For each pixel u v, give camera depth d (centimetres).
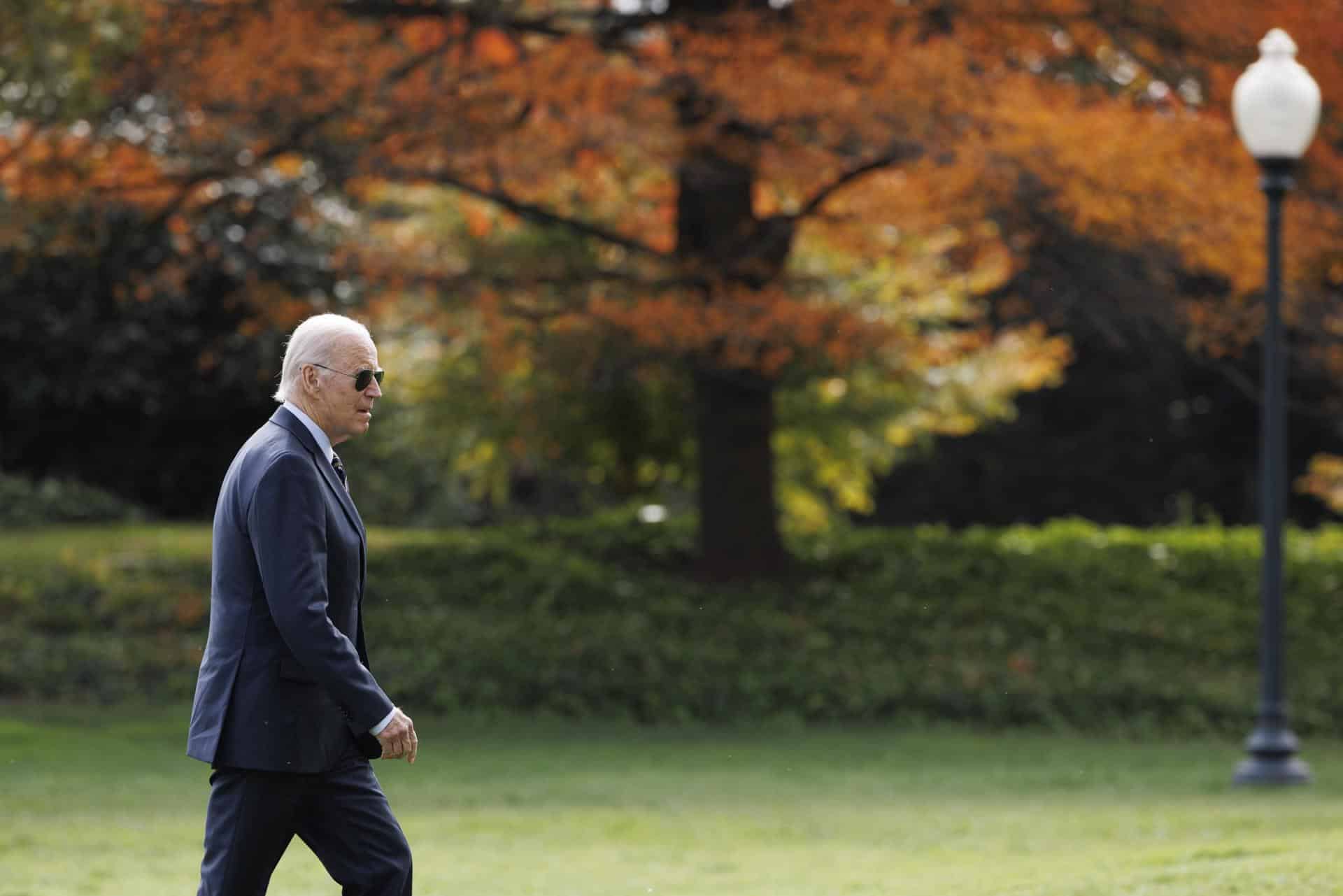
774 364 1789
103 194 1750
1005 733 1722
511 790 1298
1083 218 1747
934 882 860
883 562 2234
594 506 3675
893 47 1711
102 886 860
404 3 1772
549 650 1805
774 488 2116
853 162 1819
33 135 1596
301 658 486
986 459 4622
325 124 1709
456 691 1734
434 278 1864
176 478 2883
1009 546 2362
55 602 1958
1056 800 1284
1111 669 1888
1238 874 777
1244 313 1892
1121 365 4362
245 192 1820
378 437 3020
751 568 2095
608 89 1748
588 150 1758
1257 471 4469
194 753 501
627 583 2069
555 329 1869
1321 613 2164
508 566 2150
